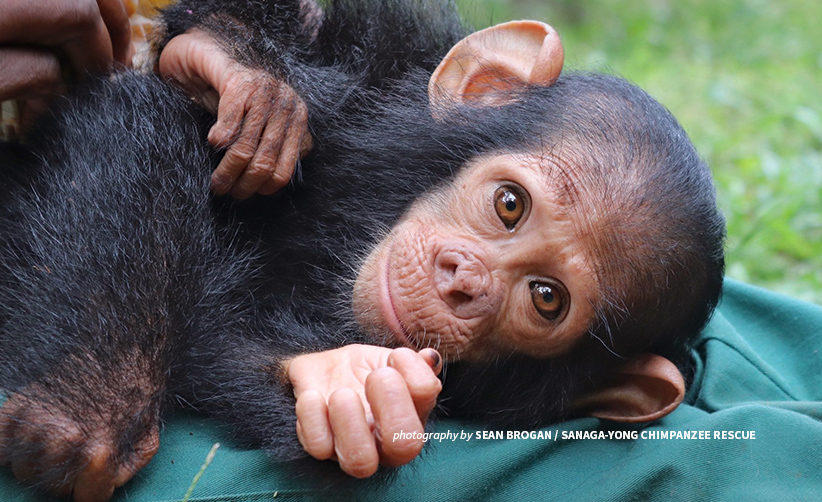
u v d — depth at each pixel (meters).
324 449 0.68
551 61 0.80
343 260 0.80
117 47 0.80
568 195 0.76
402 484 0.71
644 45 2.07
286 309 0.80
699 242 0.78
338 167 0.81
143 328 0.71
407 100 0.83
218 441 0.73
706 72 1.82
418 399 0.68
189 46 0.78
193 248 0.74
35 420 0.69
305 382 0.71
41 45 0.76
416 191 0.80
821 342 0.84
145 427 0.70
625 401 0.79
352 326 0.77
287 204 0.81
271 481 0.70
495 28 0.82
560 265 0.76
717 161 1.30
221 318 0.76
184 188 0.76
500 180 0.77
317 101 0.81
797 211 1.12
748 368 0.82
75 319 0.70
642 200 0.76
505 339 0.77
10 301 0.73
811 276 1.03
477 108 0.80
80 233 0.73
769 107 1.54
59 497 0.69
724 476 0.73
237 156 0.76
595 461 0.74
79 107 0.77
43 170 0.76
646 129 0.78
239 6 0.81
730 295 0.88
